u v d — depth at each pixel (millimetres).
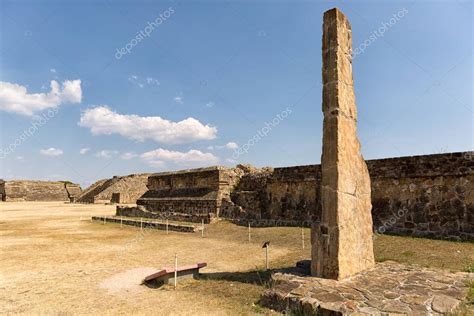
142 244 13305
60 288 7250
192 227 16969
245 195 20219
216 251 11562
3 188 55656
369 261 7711
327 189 6945
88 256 10781
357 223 7371
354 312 4844
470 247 9938
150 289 7211
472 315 4820
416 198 12680
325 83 7328
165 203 24672
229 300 6301
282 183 18234
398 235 12320
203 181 22609
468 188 11445
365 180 7949
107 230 18219
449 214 11789
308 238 13023
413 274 7027
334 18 7355
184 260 10172
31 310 5922
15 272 8633
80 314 5711
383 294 5668
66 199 62094
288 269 7699
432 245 10336
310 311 5188
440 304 5180
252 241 13430
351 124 7539
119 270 8906
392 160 13398
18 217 25938
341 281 6449
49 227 19375
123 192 44875
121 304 6219
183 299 6461
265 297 5961
